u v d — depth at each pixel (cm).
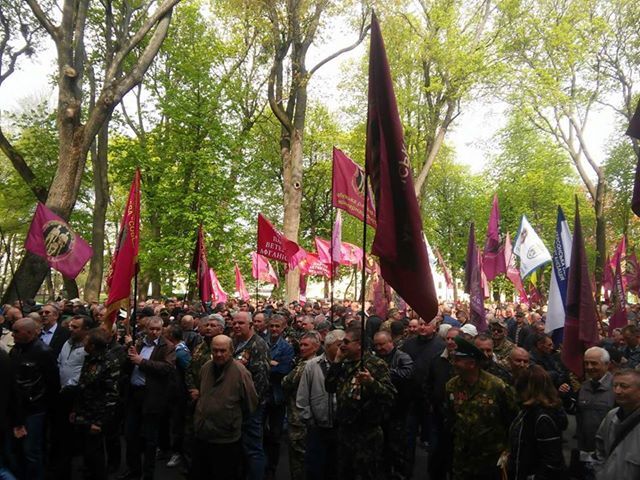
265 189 3756
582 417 614
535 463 445
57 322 898
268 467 788
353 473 518
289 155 2298
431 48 2497
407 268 476
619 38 2722
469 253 1127
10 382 464
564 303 834
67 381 723
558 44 2520
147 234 2877
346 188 1005
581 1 2580
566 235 854
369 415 518
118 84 1384
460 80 2481
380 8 2167
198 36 2825
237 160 2602
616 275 1286
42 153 2497
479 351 508
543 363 809
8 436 625
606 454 414
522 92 2528
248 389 586
